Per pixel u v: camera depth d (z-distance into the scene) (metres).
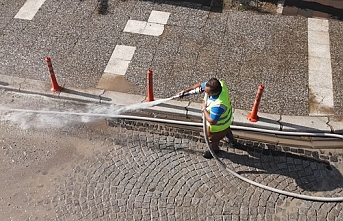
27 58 9.24
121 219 6.89
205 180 7.36
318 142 7.97
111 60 9.19
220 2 10.45
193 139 7.98
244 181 7.35
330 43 9.58
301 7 10.37
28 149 7.87
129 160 7.66
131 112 8.41
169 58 9.23
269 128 8.07
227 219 6.89
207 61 9.16
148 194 7.18
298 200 7.14
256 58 9.23
